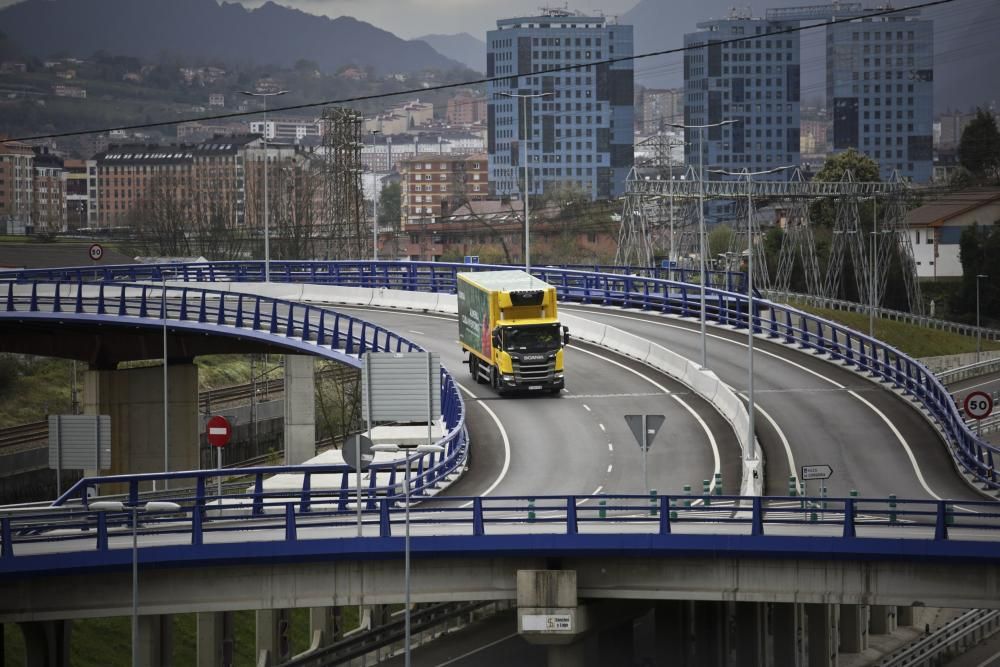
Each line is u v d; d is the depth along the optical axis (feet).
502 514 358.43
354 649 409.69
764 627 423.23
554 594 302.25
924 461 435.53
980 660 571.69
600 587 307.78
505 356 511.81
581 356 600.80
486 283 533.14
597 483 401.90
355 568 307.17
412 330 653.71
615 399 519.19
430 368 366.02
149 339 631.15
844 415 491.72
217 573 305.53
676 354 561.43
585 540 301.02
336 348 570.46
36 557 293.23
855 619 597.52
